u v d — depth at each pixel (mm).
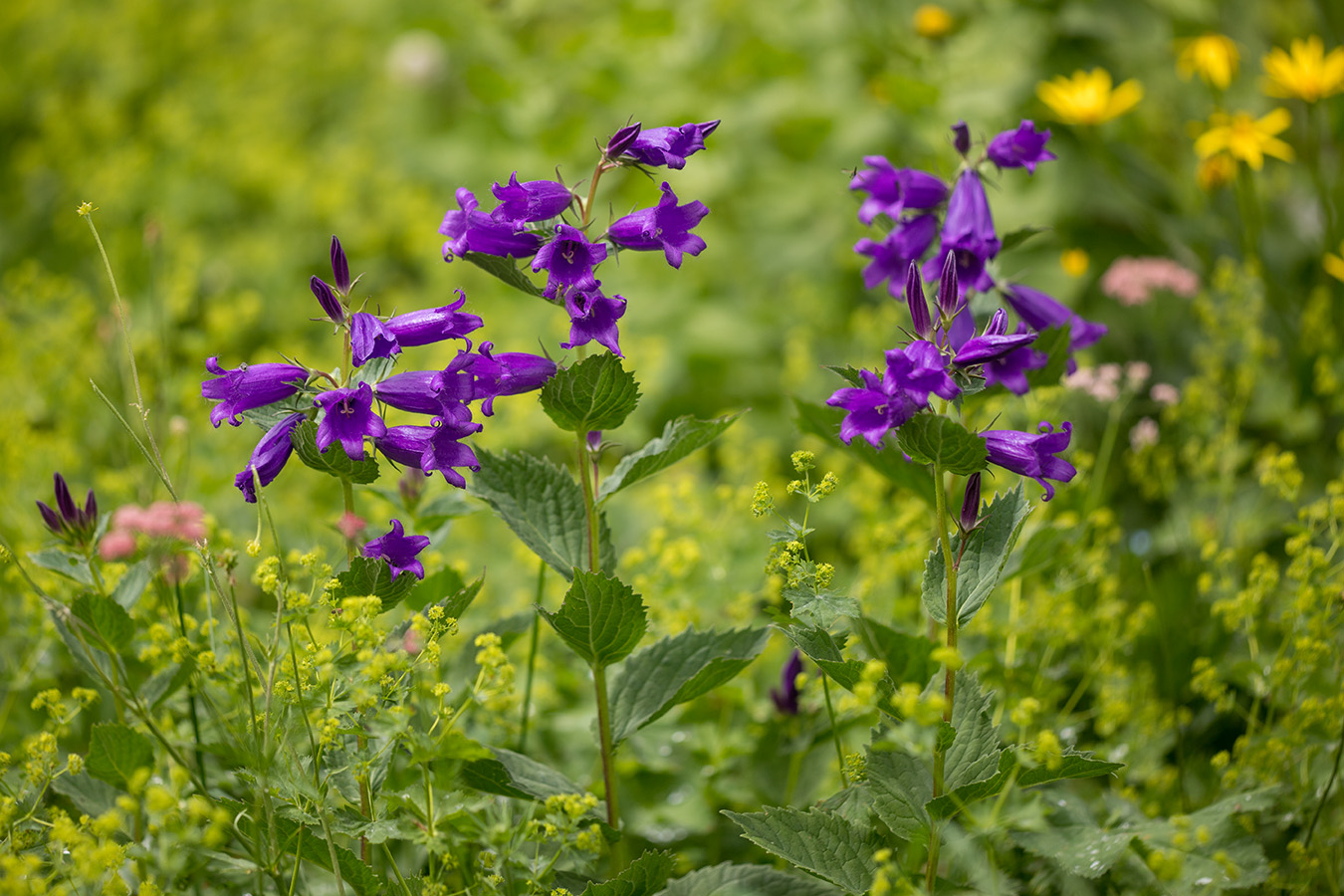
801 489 2004
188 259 3000
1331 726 2076
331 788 1990
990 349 1949
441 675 2129
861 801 2016
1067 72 2877
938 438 1934
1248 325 2400
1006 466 1953
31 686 2158
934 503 2135
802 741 2129
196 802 1906
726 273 3127
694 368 2891
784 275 3076
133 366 2010
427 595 2117
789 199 3139
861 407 1946
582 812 1958
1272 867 2041
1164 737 2172
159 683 2041
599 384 1967
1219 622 2189
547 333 2912
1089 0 2949
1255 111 2957
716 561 2277
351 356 1955
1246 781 2105
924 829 1956
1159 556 2344
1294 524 2117
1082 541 2221
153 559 2074
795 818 1978
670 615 2193
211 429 2439
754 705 2211
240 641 1969
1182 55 2787
